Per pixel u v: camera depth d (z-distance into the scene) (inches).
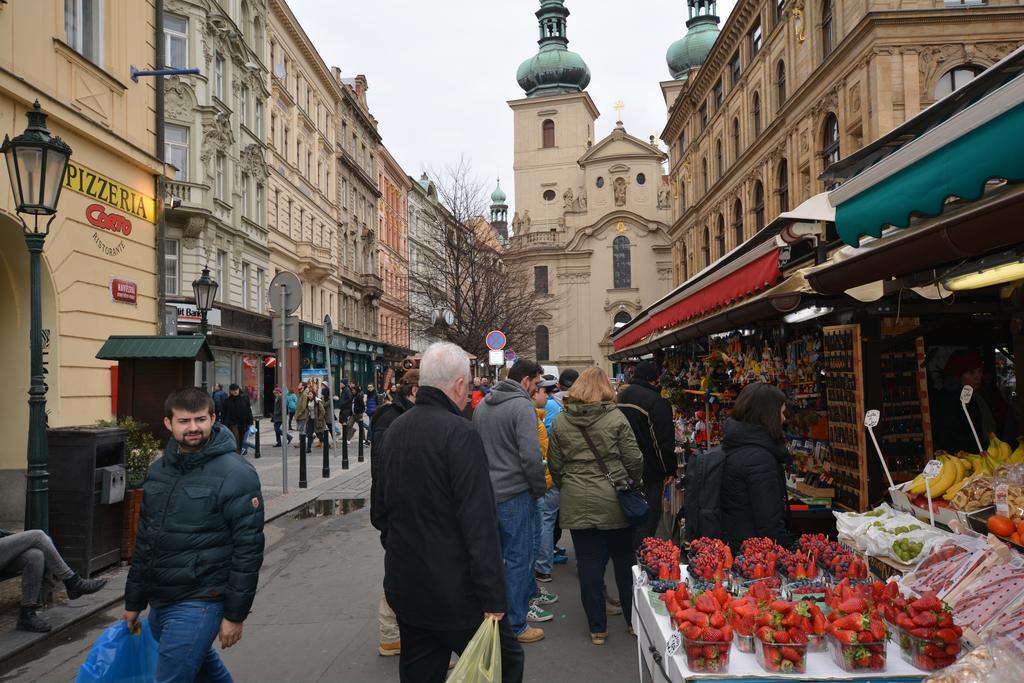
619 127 2482.8
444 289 1464.1
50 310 366.3
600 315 2426.2
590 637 210.4
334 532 369.4
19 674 189.0
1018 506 149.9
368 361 2014.0
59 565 226.5
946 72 736.3
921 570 148.9
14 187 243.3
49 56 364.2
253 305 1190.9
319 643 210.7
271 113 1293.1
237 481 134.9
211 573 132.9
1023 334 235.8
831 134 881.5
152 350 363.3
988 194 128.0
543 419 296.7
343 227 1780.3
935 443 246.8
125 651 134.7
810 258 226.1
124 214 433.7
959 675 102.0
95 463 275.1
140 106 455.8
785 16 1003.3
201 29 967.0
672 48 2447.1
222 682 143.0
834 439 237.5
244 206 1162.6
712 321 291.4
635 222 2409.0
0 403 362.6
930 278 194.9
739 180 1226.6
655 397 251.3
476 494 125.9
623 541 212.2
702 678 115.6
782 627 118.5
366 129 2027.6
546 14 2795.3
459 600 124.9
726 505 171.9
